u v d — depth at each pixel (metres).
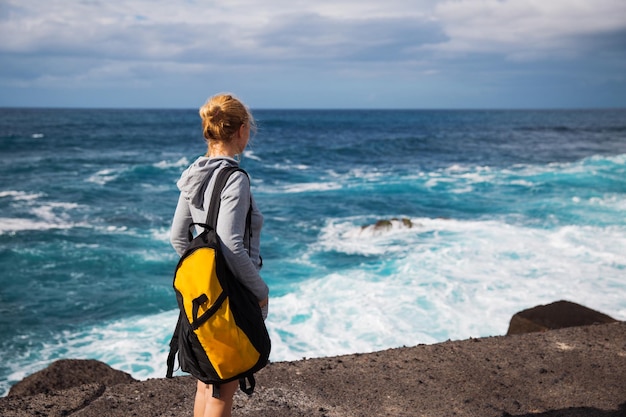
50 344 8.03
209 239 2.01
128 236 14.30
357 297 8.84
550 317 5.79
